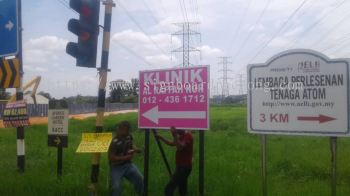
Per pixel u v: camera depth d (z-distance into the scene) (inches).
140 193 345.4
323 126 261.6
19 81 460.4
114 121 1434.5
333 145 261.7
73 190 368.2
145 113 350.6
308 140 898.7
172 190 343.3
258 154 633.0
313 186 406.9
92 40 326.3
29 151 625.3
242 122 1545.3
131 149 343.3
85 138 341.7
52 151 635.5
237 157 593.9
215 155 609.6
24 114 454.9
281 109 272.4
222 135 1007.0
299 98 267.6
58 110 420.8
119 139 340.8
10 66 461.1
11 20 459.5
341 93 257.6
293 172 480.4
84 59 326.3
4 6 465.1
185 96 333.1
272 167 513.7
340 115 257.8
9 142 805.9
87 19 322.3
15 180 398.9
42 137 895.1
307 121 265.4
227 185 386.6
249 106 282.0
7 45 463.8
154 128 345.7
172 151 571.5
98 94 340.2
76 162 518.6
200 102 327.0
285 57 271.4
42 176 422.9
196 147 704.4
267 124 276.5
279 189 393.7
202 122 326.0
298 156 608.4
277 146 756.6
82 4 318.0
